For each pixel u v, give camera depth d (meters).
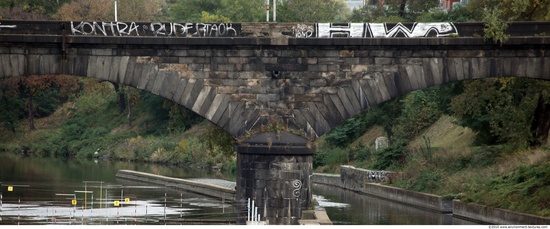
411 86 80.19
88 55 78.62
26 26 77.88
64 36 77.62
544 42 79.50
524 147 106.06
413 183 111.69
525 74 80.56
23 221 84.56
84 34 78.44
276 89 79.75
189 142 173.12
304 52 79.75
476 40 79.69
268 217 79.44
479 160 109.38
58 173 141.00
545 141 106.44
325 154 156.25
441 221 91.38
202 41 78.69
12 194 107.50
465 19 142.25
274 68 79.62
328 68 79.94
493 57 80.44
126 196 111.69
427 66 80.19
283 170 79.38
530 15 97.00
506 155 105.38
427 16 151.12
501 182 94.75
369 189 121.69
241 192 80.00
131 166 164.88
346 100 80.06
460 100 111.25
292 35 79.75
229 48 79.31
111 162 176.75
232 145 113.31
